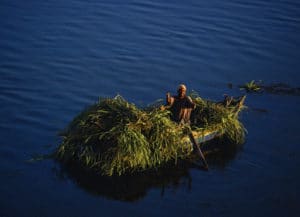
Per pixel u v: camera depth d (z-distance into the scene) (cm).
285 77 2736
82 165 2009
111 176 1962
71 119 2345
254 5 3478
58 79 2652
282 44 3050
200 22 3238
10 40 2984
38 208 1817
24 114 2366
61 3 3425
